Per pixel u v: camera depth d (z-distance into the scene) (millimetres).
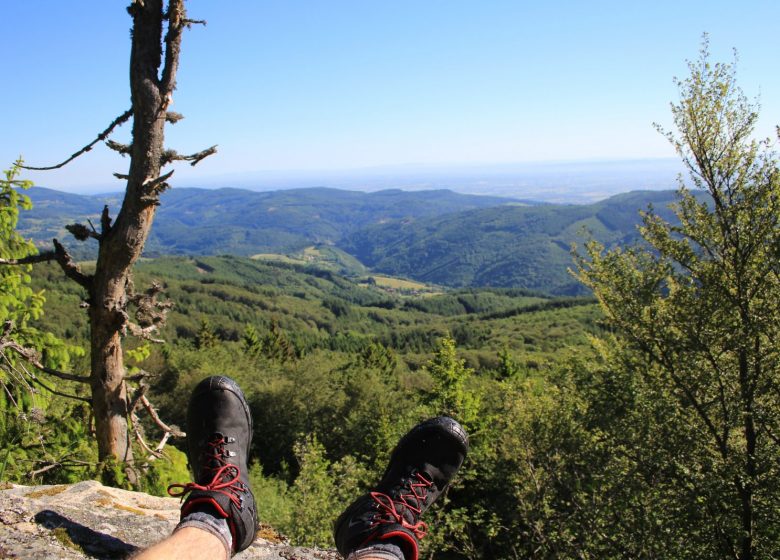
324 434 32625
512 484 13453
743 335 8742
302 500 13367
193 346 58031
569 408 11445
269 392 34031
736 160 8695
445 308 188125
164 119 4285
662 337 9781
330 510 13047
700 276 9516
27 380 5297
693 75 8773
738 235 8898
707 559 8781
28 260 4516
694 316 9359
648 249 10133
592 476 10164
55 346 5730
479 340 100688
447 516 13656
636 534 9219
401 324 154875
